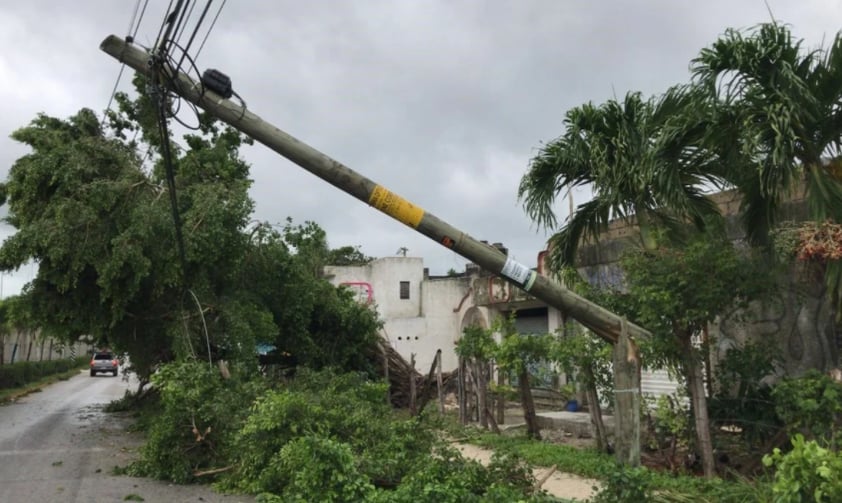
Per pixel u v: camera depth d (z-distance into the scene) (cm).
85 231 1402
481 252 754
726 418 952
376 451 931
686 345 905
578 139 1102
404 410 1981
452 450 855
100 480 1047
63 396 2897
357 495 746
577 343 1122
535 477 890
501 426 1534
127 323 1619
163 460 1048
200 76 781
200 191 1495
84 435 1571
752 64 854
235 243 1513
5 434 1597
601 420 1145
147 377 1798
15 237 1391
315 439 773
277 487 905
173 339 1513
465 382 1582
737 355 959
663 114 1040
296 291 1827
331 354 1959
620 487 655
